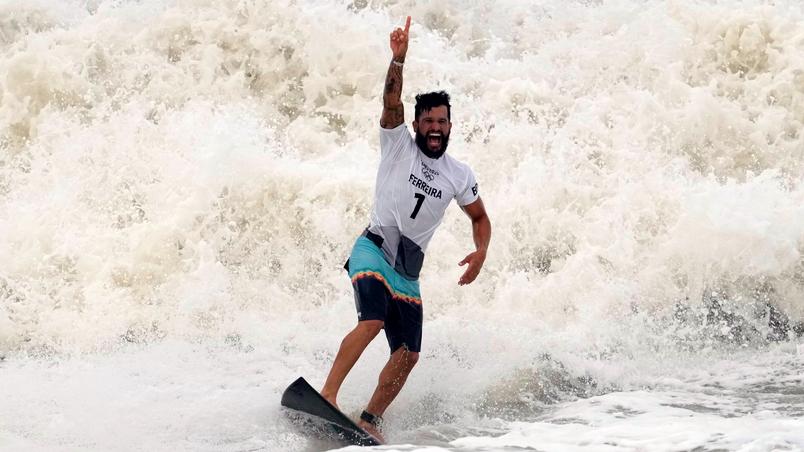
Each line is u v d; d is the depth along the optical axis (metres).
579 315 26.88
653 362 23.81
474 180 19.80
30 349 24.80
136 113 32.97
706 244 27.39
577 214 30.09
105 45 34.81
